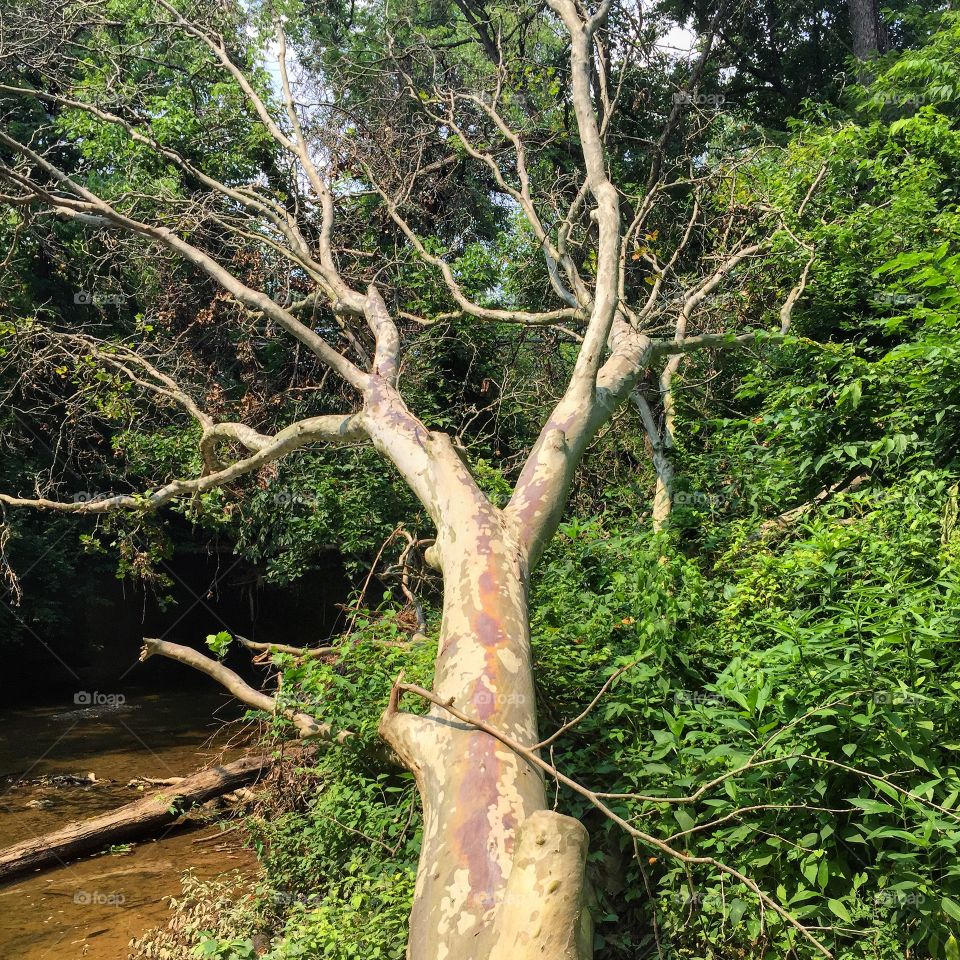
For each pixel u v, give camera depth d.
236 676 6.77
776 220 10.43
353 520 11.46
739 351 9.85
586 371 5.80
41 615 14.87
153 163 13.05
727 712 4.49
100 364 10.66
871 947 3.76
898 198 10.02
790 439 7.51
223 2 12.53
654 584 5.66
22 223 10.36
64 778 9.87
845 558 5.51
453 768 3.83
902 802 3.75
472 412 12.77
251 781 8.58
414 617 7.84
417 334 12.38
